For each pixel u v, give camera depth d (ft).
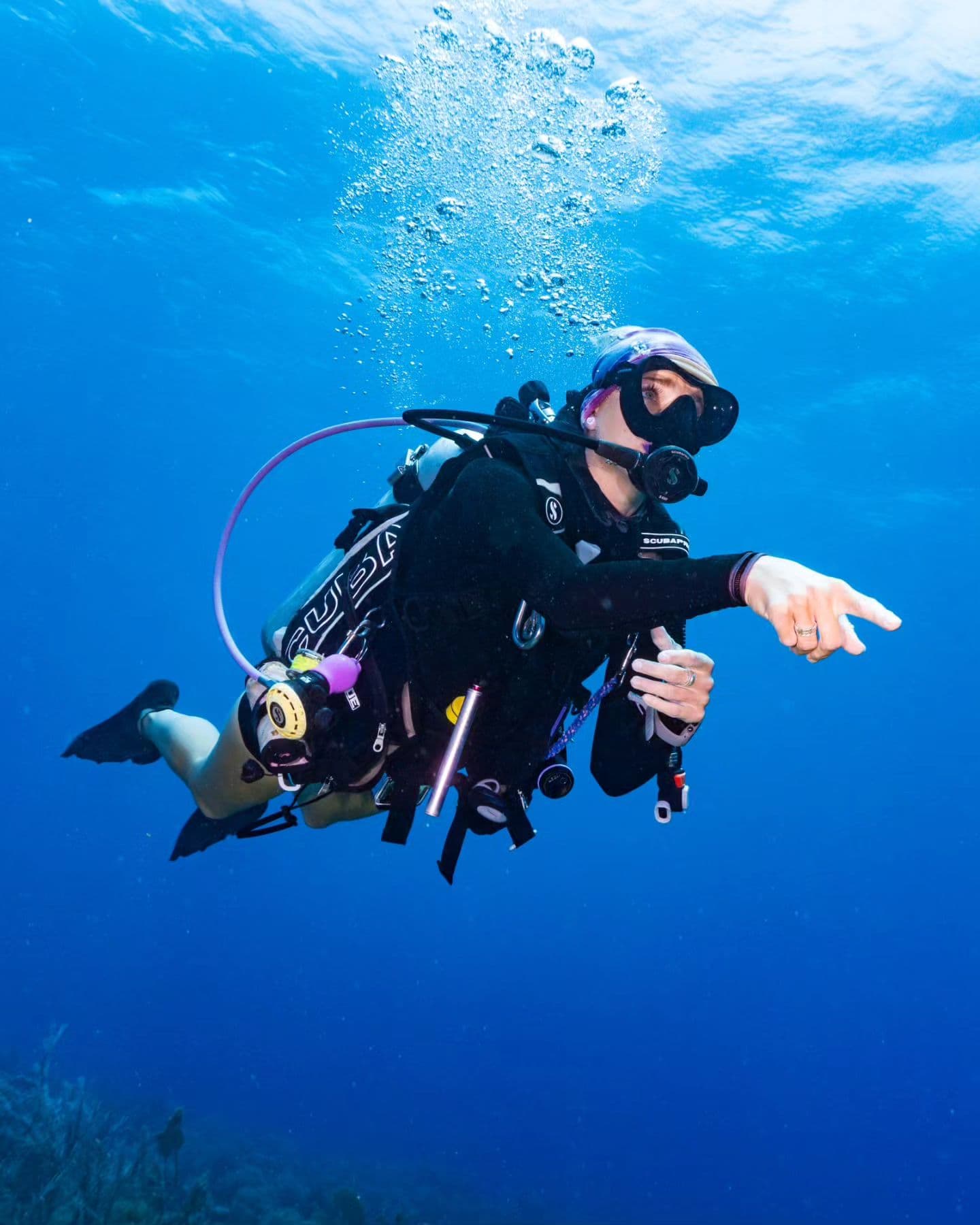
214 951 188.85
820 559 148.77
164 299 109.91
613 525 6.76
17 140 89.40
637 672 6.92
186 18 76.64
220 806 9.10
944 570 146.30
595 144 40.42
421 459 7.64
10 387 140.56
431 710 6.91
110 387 136.05
